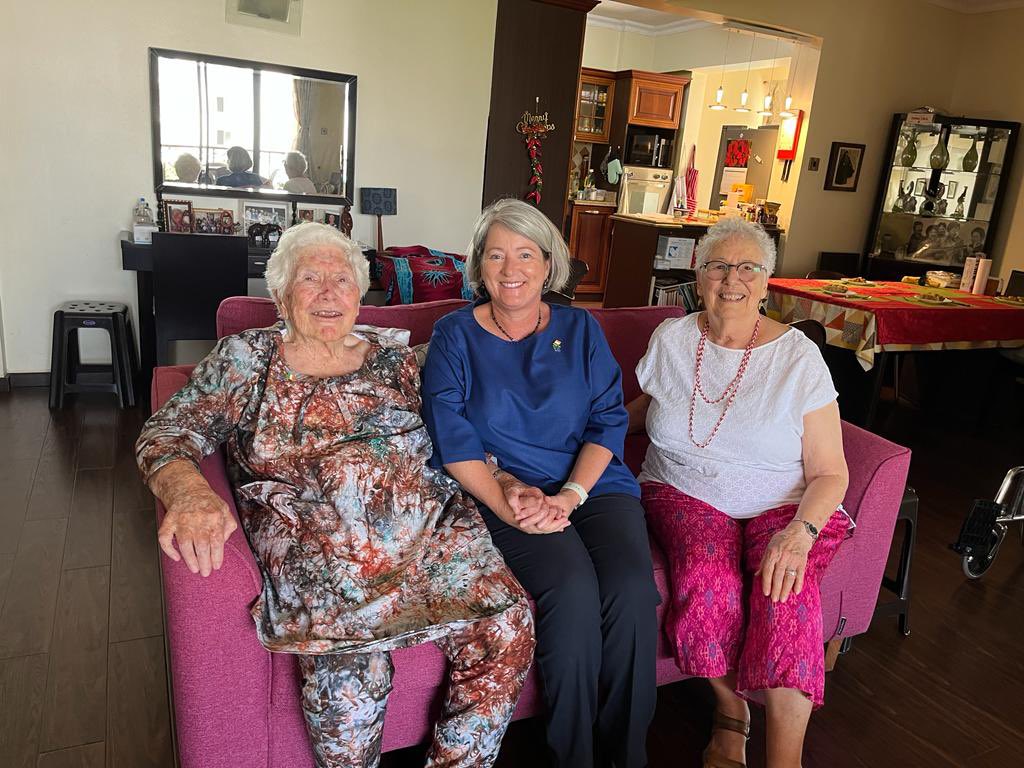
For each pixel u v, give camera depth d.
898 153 6.32
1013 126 5.84
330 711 1.29
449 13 4.35
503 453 1.72
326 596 1.32
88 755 1.57
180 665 1.26
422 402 1.68
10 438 3.23
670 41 8.08
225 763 1.36
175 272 3.47
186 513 1.24
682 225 6.12
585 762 1.53
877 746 1.80
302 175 4.24
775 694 1.55
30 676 1.79
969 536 2.57
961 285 4.66
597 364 1.78
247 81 3.98
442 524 1.56
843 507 1.89
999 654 2.22
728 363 1.83
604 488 1.75
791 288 4.23
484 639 1.40
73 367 3.87
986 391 4.24
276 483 1.45
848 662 2.13
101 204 3.85
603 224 7.60
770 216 6.41
